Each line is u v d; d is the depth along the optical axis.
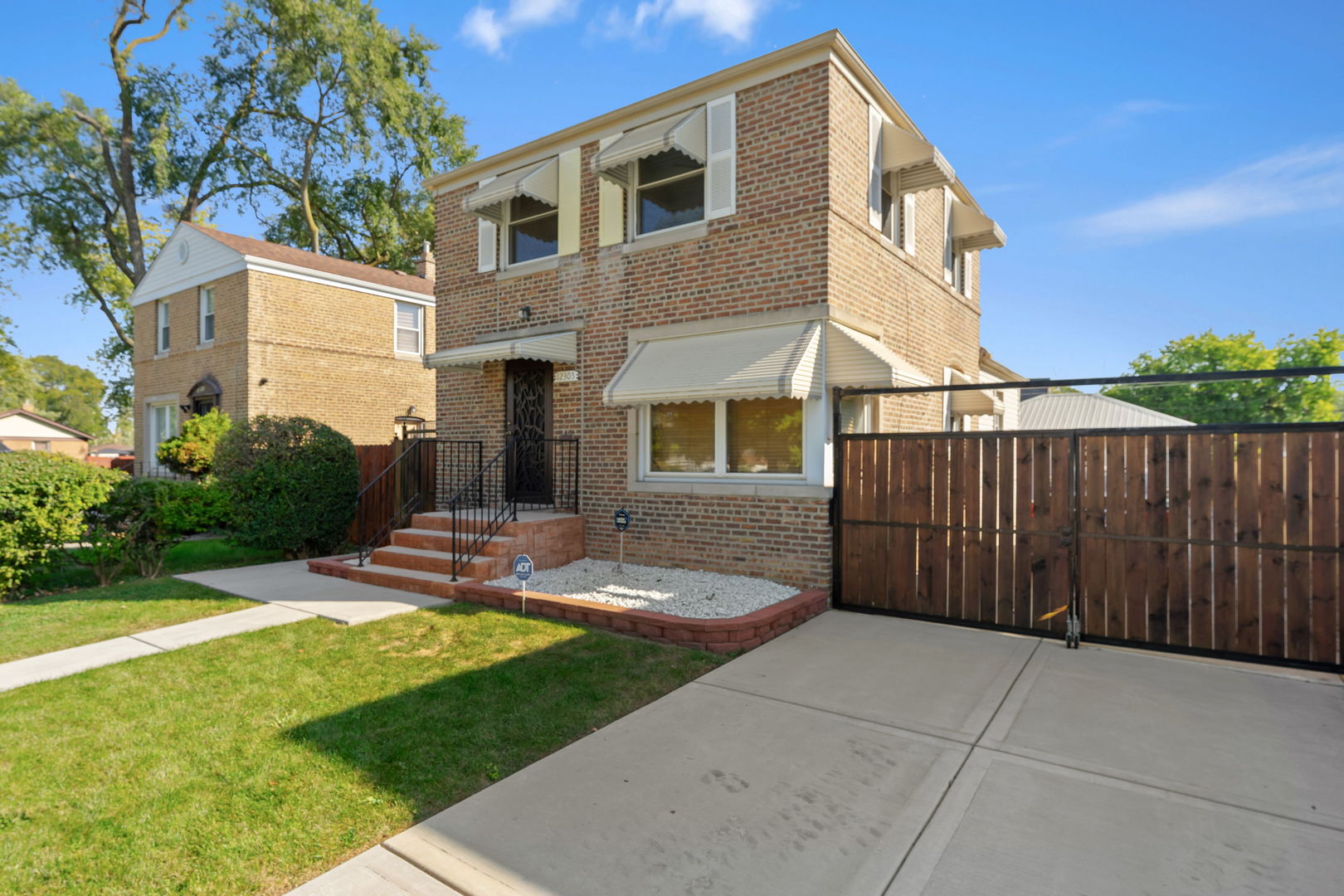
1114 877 3.14
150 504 10.09
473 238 12.14
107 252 31.94
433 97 34.22
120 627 7.22
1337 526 5.86
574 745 4.53
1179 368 50.91
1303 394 35.09
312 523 11.62
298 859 3.30
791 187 8.57
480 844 3.41
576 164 10.65
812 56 8.42
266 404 18.75
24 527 8.55
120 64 28.59
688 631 6.60
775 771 4.17
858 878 3.14
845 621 7.65
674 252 9.54
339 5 29.62
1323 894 3.02
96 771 4.14
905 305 10.83
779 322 8.60
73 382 75.06
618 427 9.98
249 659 6.20
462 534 9.80
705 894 3.03
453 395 12.26
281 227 35.41
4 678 5.69
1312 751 4.41
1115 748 4.45
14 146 27.48
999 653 6.48
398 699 5.26
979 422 16.78
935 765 4.24
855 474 8.09
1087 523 6.81
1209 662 6.22
